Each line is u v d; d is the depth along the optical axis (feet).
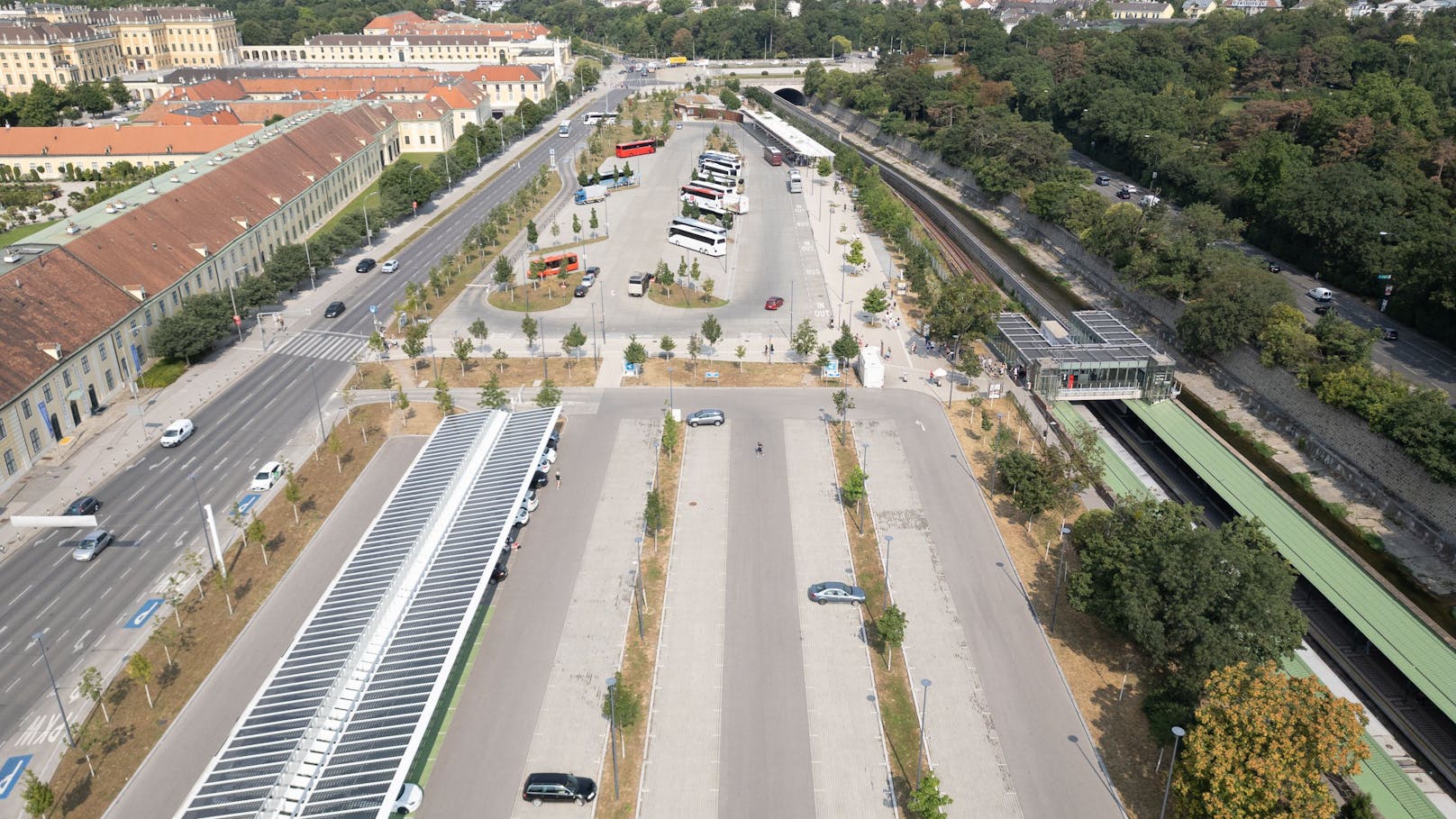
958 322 540.52
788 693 313.53
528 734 297.12
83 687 292.40
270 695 288.30
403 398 504.84
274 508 417.90
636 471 443.32
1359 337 502.79
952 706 308.60
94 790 278.26
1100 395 514.27
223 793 254.68
